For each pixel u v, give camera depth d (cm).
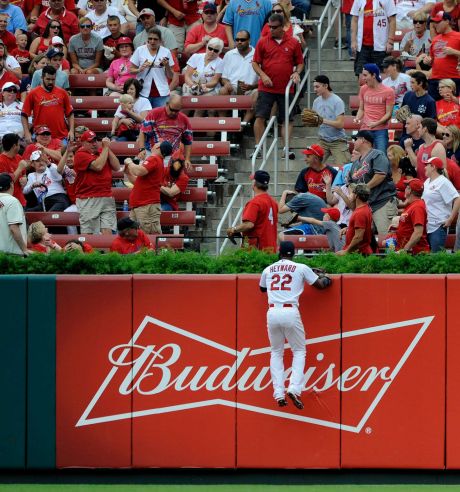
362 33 6931
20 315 4200
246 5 7188
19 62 7438
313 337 4166
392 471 4191
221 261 4319
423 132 5697
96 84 7144
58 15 7612
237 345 4194
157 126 6138
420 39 7094
